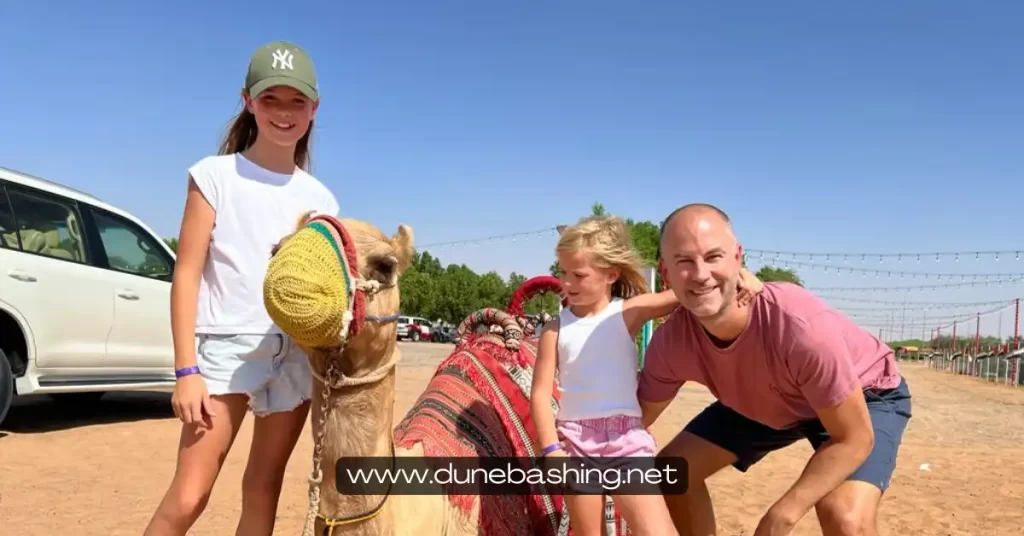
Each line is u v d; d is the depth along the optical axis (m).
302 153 3.76
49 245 8.46
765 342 3.31
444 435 3.24
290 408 3.29
